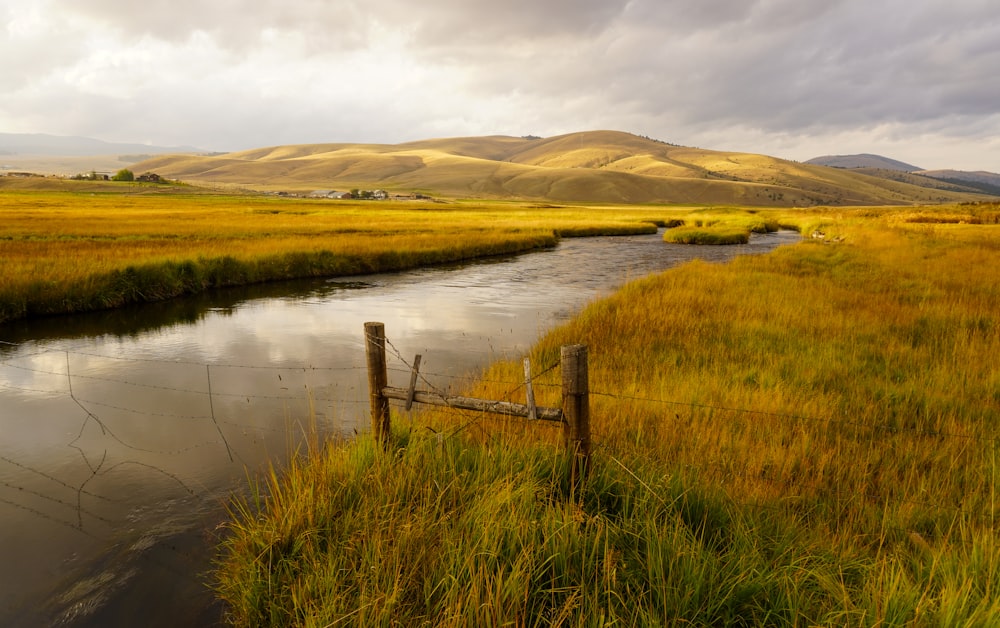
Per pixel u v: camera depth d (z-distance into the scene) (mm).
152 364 11062
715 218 74875
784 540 3771
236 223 45812
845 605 2980
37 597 4211
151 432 7422
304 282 23312
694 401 6695
